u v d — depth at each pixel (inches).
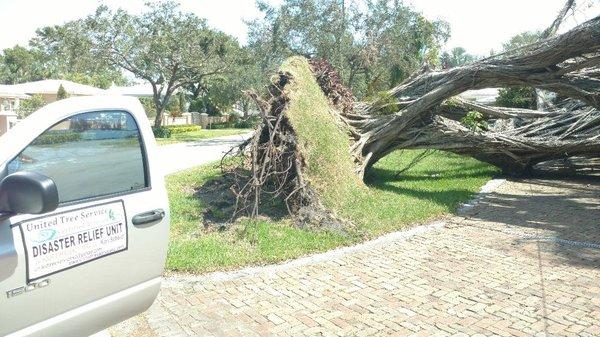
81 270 116.4
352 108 474.9
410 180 481.4
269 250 251.1
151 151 139.4
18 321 105.6
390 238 282.4
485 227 308.2
